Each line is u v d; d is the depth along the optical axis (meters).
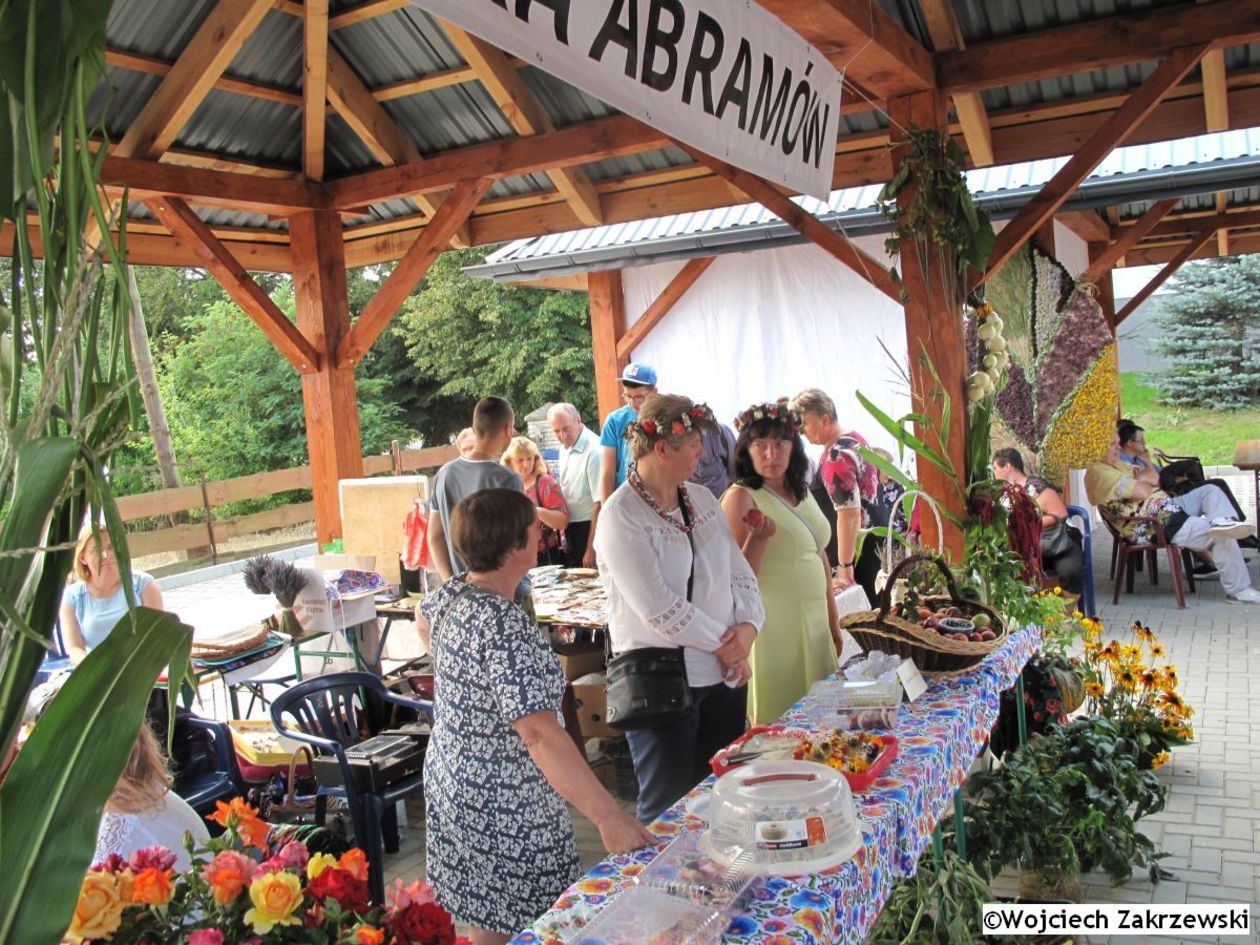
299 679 5.19
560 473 6.58
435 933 1.75
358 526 6.28
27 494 1.01
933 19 4.60
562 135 5.86
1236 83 5.70
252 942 1.66
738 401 8.88
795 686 3.62
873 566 5.27
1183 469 8.95
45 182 1.09
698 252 8.30
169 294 27.42
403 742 3.92
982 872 3.45
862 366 8.38
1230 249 12.81
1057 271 8.45
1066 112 6.03
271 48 5.62
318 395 6.46
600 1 2.49
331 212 6.51
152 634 1.11
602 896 2.06
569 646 5.12
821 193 3.98
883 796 2.42
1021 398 7.96
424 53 5.88
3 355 1.08
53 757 1.07
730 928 1.90
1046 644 4.52
